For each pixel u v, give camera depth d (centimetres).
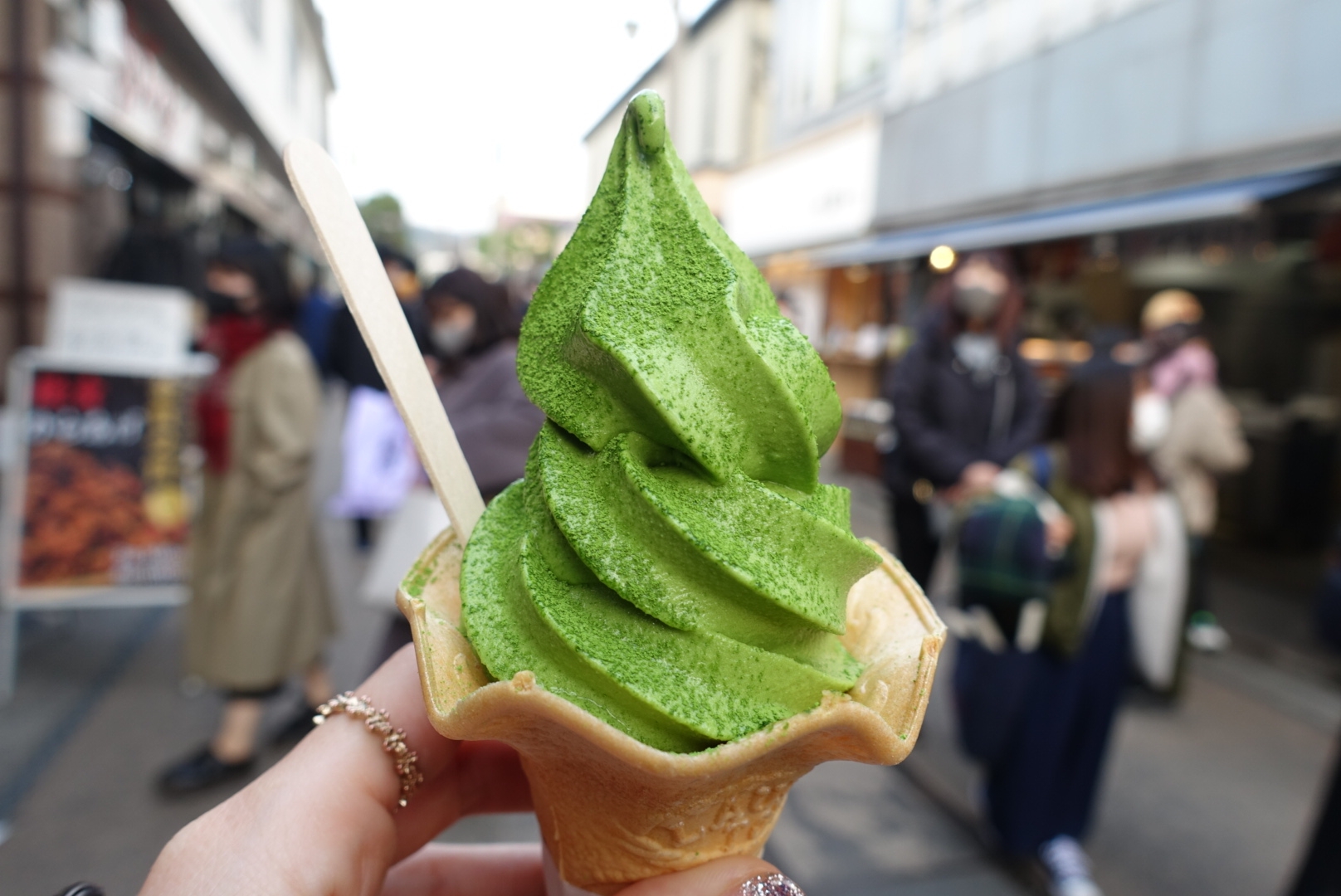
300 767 105
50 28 561
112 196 727
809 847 310
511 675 97
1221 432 471
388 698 113
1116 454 277
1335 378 699
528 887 138
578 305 111
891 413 397
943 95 805
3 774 311
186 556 430
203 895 90
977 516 282
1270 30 501
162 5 671
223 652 305
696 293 110
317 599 331
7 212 555
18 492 400
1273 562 670
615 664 94
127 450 422
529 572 102
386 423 596
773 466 111
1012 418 384
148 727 354
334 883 97
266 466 303
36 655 426
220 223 1119
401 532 278
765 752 85
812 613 100
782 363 110
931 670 100
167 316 461
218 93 915
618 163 119
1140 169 597
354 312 103
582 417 108
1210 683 469
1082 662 284
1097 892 291
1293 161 493
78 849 271
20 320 567
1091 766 290
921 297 905
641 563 99
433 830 127
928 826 327
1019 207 717
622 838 104
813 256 1021
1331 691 457
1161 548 376
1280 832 331
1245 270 727
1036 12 693
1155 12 580
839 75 1025
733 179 1295
